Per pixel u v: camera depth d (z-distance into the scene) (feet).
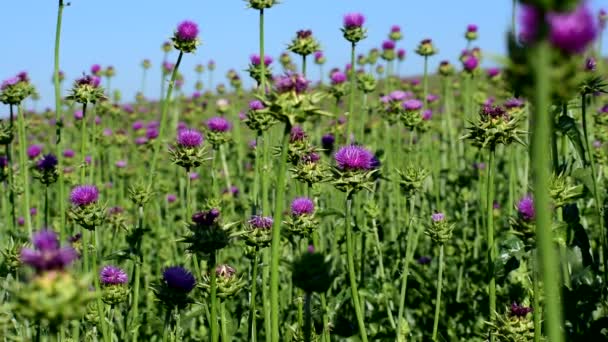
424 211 8.05
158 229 8.63
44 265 4.38
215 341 5.42
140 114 17.90
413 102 7.89
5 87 6.82
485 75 12.72
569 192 5.61
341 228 7.01
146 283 7.75
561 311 5.66
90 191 5.76
